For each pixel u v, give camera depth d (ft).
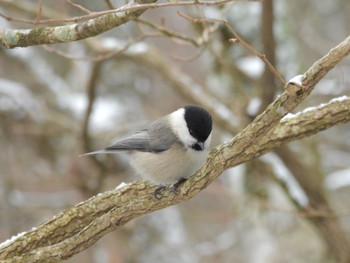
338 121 26.30
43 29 21.16
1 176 51.31
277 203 42.11
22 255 23.65
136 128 50.37
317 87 42.80
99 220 23.15
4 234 50.55
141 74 58.39
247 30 42.50
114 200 26.61
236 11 42.55
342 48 18.63
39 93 56.65
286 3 45.73
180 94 44.01
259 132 20.84
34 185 56.13
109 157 49.29
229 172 48.01
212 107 42.27
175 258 53.47
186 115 26.58
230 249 52.13
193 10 37.19
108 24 20.13
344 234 38.40
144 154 27.32
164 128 27.09
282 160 38.91
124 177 51.85
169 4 19.48
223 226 55.83
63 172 52.75
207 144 26.22
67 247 23.08
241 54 43.29
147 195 24.80
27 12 42.14
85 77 55.77
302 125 26.27
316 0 61.72
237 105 40.60
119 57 43.52
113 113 54.70
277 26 42.88
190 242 57.16
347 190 53.01
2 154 53.78
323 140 50.19
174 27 60.39
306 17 59.62
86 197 49.08
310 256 40.75
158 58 44.34
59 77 58.59
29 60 55.62
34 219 51.93
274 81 35.83
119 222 23.11
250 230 42.88
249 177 42.96
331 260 40.34
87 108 44.21
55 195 54.08
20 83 56.75
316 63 19.20
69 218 26.00
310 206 39.14
